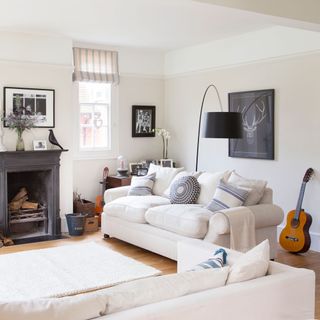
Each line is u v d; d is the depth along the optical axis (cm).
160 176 611
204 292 209
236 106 643
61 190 643
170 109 777
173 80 767
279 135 588
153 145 782
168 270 477
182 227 470
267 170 607
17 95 599
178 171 602
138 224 537
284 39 571
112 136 738
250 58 618
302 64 556
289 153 576
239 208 462
